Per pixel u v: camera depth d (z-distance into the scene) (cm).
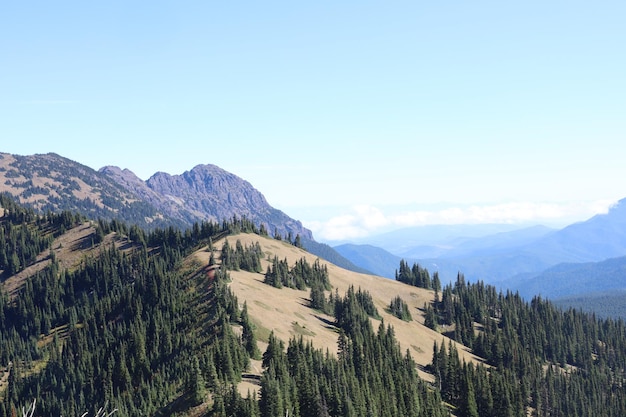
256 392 10425
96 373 16100
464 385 14938
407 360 15712
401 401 12662
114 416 11744
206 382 10488
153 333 16112
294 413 9769
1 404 16450
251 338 12662
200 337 14062
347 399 10362
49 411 14962
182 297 17612
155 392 12038
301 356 11606
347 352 13512
